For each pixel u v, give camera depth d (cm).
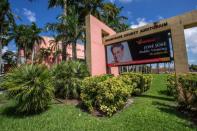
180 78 684
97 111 716
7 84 706
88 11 2497
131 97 949
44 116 687
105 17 2670
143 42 1322
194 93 621
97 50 1566
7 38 3709
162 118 597
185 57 1034
